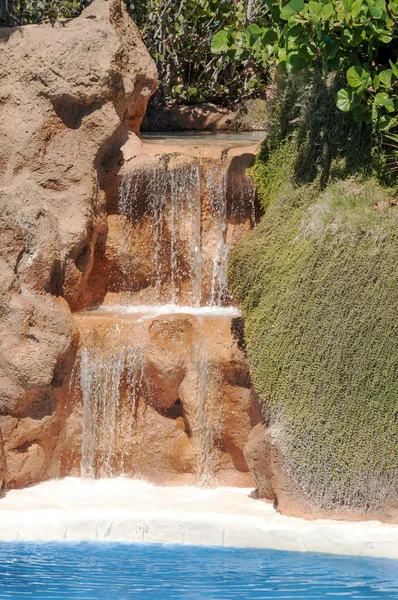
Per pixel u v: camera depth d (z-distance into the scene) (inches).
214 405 371.6
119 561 287.6
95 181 421.1
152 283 435.2
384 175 361.1
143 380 380.5
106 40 426.3
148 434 380.8
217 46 406.3
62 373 380.2
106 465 383.6
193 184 424.2
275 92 400.5
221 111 678.5
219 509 334.3
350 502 317.7
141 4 655.1
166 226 429.4
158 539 311.9
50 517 319.9
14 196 393.7
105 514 324.5
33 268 378.0
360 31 354.0
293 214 364.2
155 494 358.3
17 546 303.9
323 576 272.1
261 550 300.7
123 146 434.6
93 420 382.9
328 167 369.4
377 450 314.8
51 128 421.1
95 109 422.0
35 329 370.6
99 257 432.8
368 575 272.5
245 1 699.4
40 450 375.2
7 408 365.4
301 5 352.8
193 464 373.4
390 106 346.6
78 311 416.5
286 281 340.5
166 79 691.4
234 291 356.8
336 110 374.3
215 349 369.1
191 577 272.5
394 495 313.6
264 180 401.4
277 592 258.1
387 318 320.2
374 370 317.7
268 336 336.2
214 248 427.5
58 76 419.2
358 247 331.9
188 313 407.8
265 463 339.6
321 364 324.2
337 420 319.9
